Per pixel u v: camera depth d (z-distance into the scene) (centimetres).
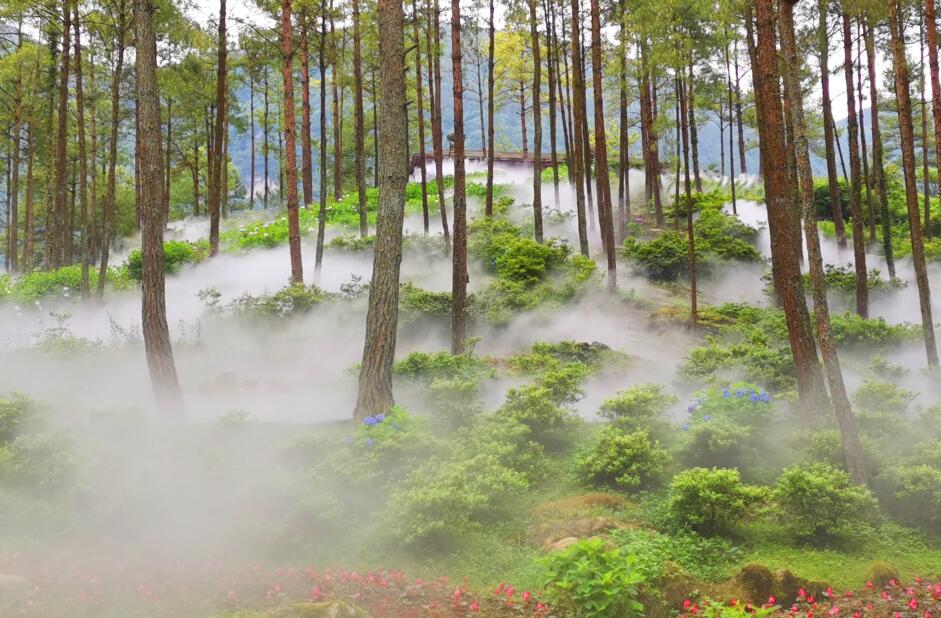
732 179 2634
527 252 1969
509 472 786
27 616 521
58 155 2191
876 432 885
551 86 2620
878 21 1811
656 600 550
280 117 3991
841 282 1922
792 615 540
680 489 726
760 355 1246
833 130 2498
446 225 2203
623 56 1812
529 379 1304
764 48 1013
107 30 2027
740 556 681
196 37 2034
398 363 1232
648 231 2598
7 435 871
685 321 1706
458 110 1482
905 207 2895
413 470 778
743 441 888
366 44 2392
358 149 2383
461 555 680
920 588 600
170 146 3662
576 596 506
